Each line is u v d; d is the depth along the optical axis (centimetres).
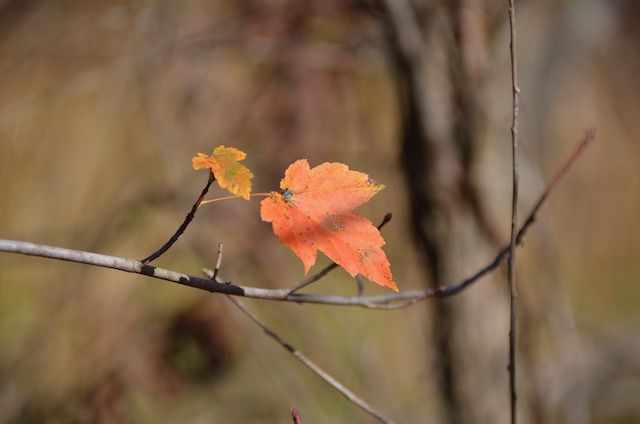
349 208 254
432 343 616
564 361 620
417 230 592
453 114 568
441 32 564
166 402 712
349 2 639
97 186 718
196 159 230
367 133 716
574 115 1076
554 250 613
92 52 773
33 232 676
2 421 640
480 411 591
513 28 317
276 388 751
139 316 672
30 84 784
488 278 582
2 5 838
